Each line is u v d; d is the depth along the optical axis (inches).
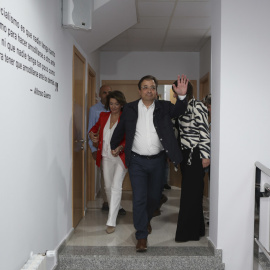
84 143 176.6
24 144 82.6
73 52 145.9
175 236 136.1
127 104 123.8
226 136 116.1
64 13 121.9
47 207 104.6
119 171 144.6
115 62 274.4
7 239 72.7
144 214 121.3
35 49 90.7
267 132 116.2
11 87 73.6
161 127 117.2
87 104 197.5
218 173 117.0
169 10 178.9
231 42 115.3
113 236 139.6
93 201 212.4
